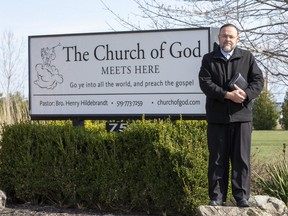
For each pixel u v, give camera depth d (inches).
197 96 364.8
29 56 397.4
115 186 344.5
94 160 349.4
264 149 918.4
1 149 372.5
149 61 373.7
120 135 345.4
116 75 380.5
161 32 371.2
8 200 374.9
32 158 363.3
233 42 284.4
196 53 365.4
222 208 281.0
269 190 378.6
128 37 377.7
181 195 327.6
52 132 360.5
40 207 358.9
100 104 383.2
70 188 354.6
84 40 386.3
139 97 375.6
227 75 283.1
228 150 289.6
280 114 1947.6
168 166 330.3
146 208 340.8
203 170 325.4
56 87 392.2
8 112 566.6
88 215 338.3
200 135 336.5
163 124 340.5
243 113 282.7
